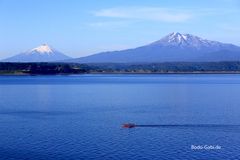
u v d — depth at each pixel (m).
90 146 42.97
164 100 89.56
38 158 38.66
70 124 55.69
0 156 39.19
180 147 42.50
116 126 54.06
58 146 42.91
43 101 87.62
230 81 182.12
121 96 101.00
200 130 51.12
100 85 148.38
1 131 50.62
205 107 74.88
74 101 87.75
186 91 116.94
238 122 56.81
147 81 184.12
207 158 39.06
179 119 59.69
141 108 73.88
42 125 54.88
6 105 79.19
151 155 39.78
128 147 42.56
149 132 49.91
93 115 64.50
